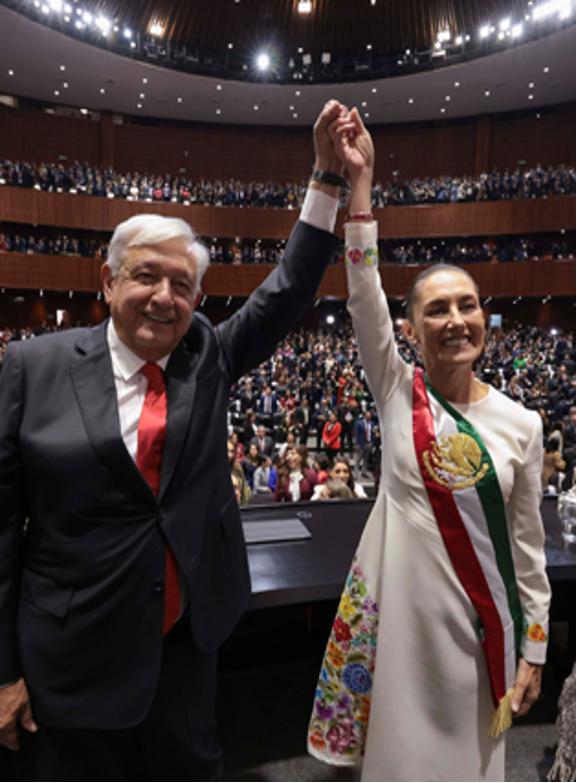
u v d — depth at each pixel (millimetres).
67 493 872
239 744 1552
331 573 1559
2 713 884
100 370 933
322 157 1078
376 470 2385
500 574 1079
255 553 1700
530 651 1104
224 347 1058
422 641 1051
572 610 2184
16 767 985
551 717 1877
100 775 993
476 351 1076
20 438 884
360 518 2045
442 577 1056
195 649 1017
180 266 892
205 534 979
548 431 2482
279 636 1974
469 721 1062
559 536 1911
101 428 879
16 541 929
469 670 1054
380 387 1152
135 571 889
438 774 1044
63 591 891
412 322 1132
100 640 892
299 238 1072
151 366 962
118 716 891
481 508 1063
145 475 917
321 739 1185
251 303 1076
